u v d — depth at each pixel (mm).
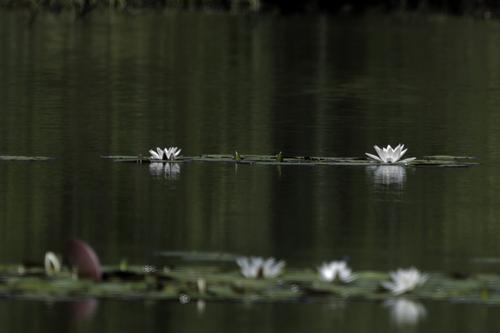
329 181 15633
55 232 12688
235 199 14445
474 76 29609
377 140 19234
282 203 14250
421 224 13219
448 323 9773
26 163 16797
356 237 12586
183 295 10062
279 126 20703
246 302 10281
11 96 24250
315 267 11039
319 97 25125
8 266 10883
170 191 14906
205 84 27188
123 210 13789
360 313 10008
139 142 18781
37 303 10281
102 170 16297
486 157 17641
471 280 10625
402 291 10203
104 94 25000
